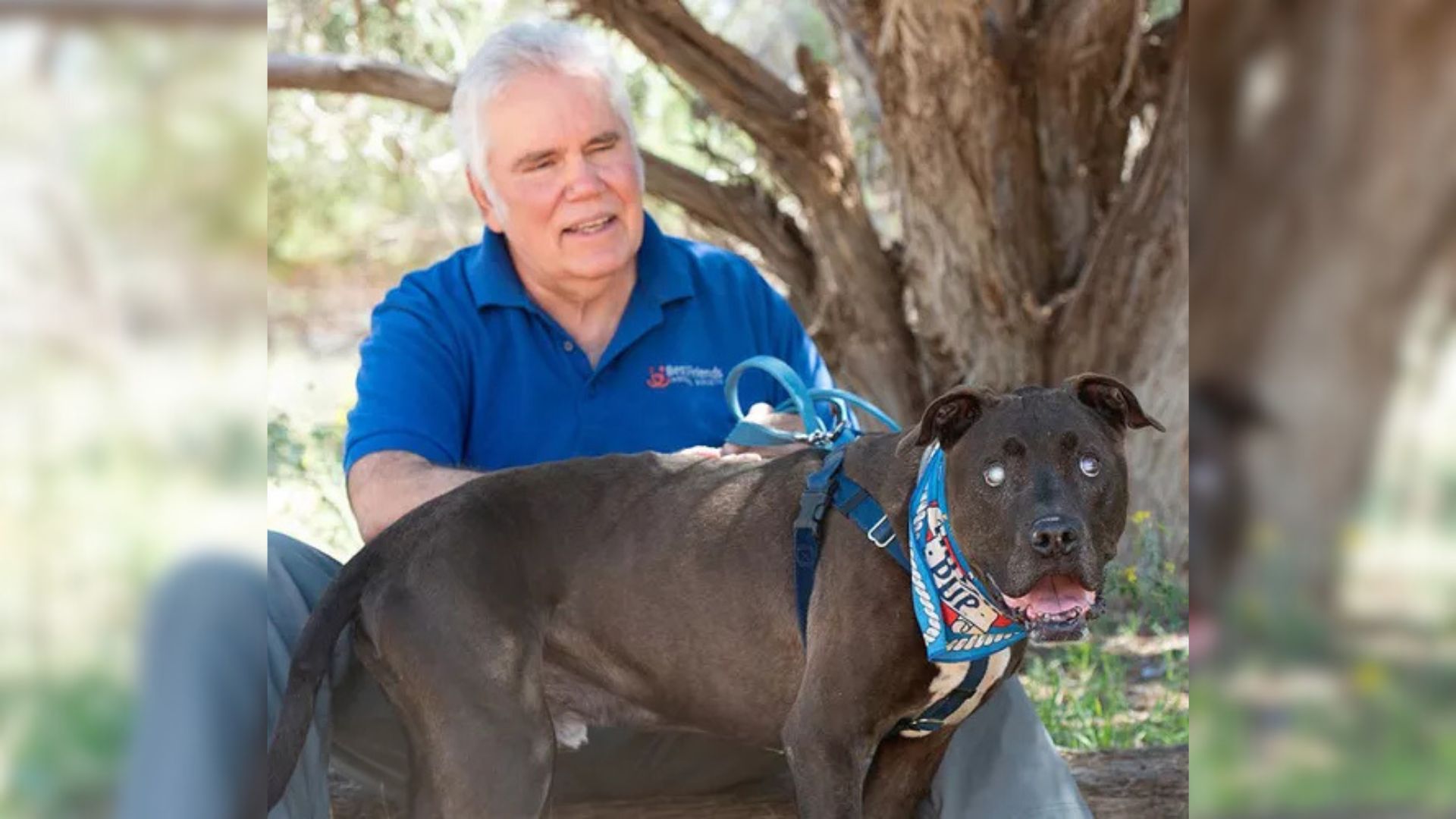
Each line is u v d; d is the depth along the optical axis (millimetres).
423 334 3773
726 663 3203
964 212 6379
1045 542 2734
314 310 11102
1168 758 4016
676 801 3697
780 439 3467
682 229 8852
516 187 3732
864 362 6758
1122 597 6438
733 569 3191
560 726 3428
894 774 3314
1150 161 6402
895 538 3008
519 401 3820
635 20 6402
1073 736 4871
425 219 10805
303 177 9703
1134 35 6406
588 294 3852
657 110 7605
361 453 3645
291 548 3451
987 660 3025
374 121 7875
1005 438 2842
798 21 9344
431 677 3125
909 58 6125
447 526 3221
